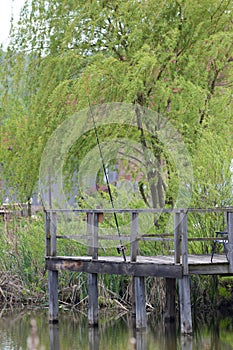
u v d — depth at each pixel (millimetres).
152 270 14922
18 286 19688
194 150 18062
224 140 18297
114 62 18500
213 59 19312
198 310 17531
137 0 19094
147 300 17797
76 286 19000
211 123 18125
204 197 17469
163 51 18812
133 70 18109
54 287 17141
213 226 17469
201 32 19172
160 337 15141
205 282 17578
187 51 19125
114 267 15695
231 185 17453
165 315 16703
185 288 14469
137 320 15414
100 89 18609
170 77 18844
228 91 18938
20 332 15992
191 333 14500
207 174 17406
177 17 19266
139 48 19141
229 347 14031
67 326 16625
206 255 16609
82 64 19688
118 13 19328
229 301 17734
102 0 19609
